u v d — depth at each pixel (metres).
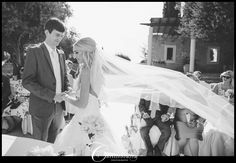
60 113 3.83
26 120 5.29
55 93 3.47
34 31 11.33
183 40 17.77
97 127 2.87
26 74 3.56
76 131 3.11
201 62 17.52
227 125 3.60
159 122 3.81
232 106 3.67
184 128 3.70
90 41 3.18
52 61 3.68
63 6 11.38
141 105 3.87
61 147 2.61
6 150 2.49
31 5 11.05
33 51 3.58
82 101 3.15
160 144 3.83
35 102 3.63
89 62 3.17
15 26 10.62
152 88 3.84
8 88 5.25
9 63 5.71
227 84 5.29
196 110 3.62
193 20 11.77
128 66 3.80
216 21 11.04
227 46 16.81
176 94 3.68
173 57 18.08
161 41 18.12
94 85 3.22
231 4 10.62
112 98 3.79
